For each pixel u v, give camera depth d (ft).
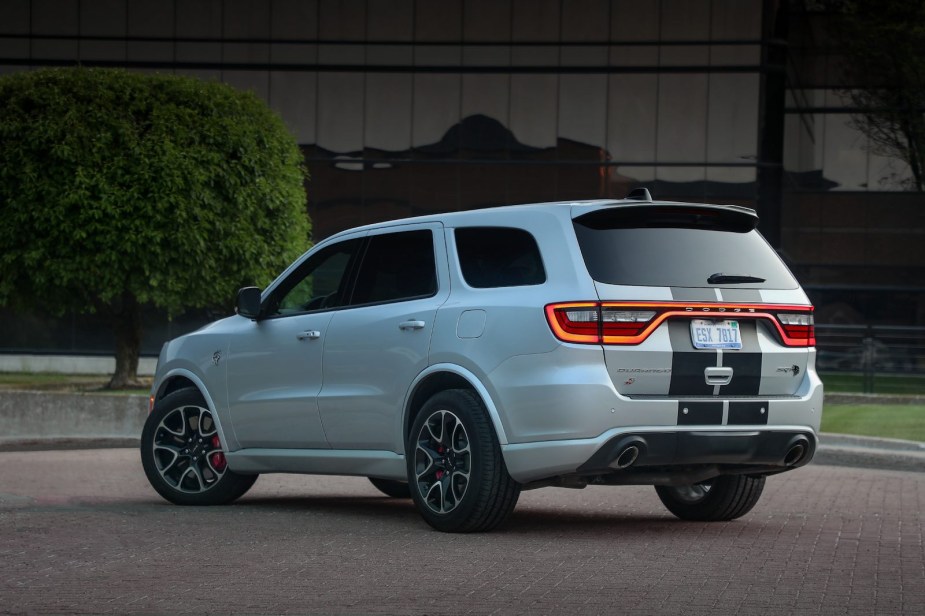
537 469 26.37
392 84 106.22
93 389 75.97
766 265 28.40
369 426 29.66
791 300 28.19
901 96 120.57
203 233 68.74
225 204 70.28
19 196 68.13
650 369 26.27
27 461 48.73
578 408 25.75
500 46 105.70
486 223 28.45
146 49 106.42
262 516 31.35
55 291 70.90
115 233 67.62
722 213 28.07
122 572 23.11
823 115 123.34
